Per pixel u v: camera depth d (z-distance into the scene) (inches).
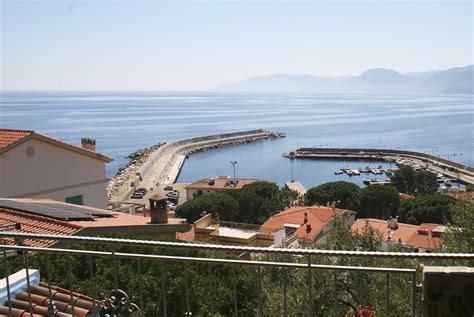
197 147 6648.6
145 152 5856.3
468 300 184.1
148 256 215.2
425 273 188.1
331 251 184.7
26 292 265.4
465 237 610.2
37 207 658.8
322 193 3034.0
